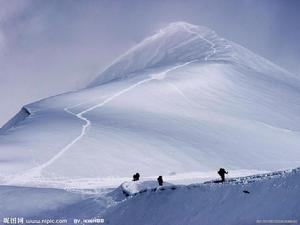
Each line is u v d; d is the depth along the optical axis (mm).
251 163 143500
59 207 63406
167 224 41438
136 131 155375
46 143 134250
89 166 119125
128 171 121188
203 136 163250
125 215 49000
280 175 39125
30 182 100438
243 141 166875
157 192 48656
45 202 66938
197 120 184875
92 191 73875
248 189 38781
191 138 157375
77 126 156000
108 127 156875
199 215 39469
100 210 56344
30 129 152375
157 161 130875
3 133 151000
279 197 34719
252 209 35125
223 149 151750
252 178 42844
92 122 163875
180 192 45844
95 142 137750
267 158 151875
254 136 176625
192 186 46062
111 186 96000
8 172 108000
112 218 50312
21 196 71625
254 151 156875
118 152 132250
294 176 37062
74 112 184375
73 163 119312
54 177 107438
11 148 129000
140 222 45188
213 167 133750
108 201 60719
